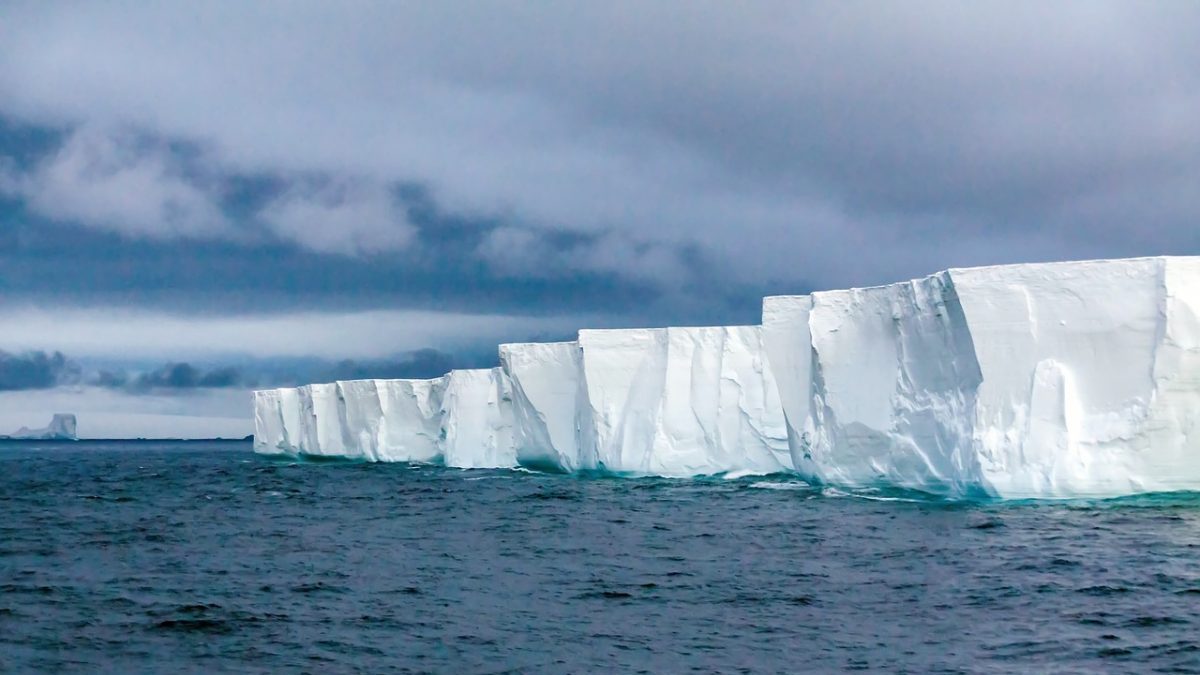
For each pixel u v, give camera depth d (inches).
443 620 906.1
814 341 1759.4
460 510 1844.2
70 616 943.7
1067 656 724.0
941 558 1094.4
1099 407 1369.3
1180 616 816.3
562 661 766.5
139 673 764.0
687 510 1690.5
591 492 2098.9
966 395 1480.1
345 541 1430.9
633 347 2348.7
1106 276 1379.2
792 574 1064.8
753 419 2153.1
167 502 2175.2
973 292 1446.9
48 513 1929.1
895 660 736.3
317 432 3602.4
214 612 949.2
